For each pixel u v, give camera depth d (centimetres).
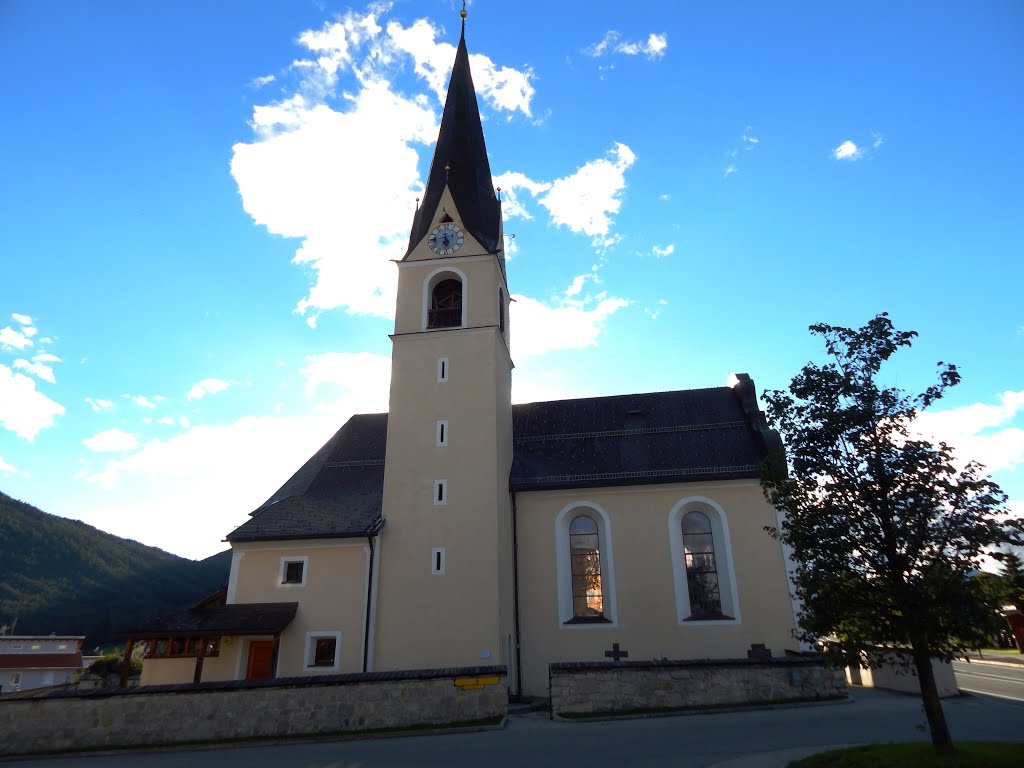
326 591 2788
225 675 2647
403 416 3073
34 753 1838
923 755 1191
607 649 2872
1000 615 1173
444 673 1986
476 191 3744
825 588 1293
